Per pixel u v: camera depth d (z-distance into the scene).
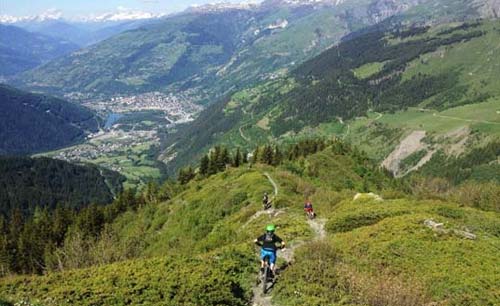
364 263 28.25
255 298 24.42
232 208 70.50
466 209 47.41
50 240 100.19
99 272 25.67
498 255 30.31
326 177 103.44
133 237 86.94
